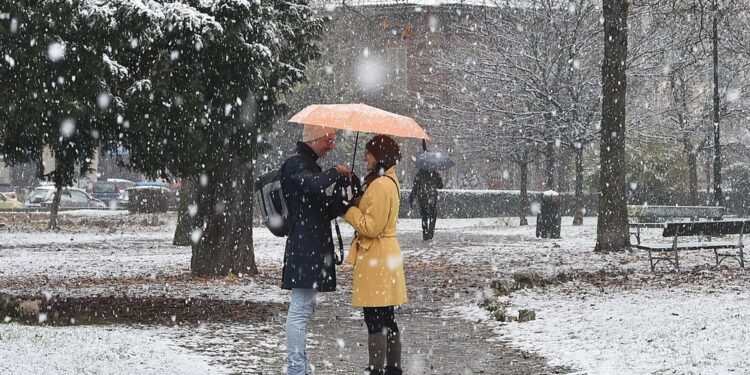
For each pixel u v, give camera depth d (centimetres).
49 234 3152
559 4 3503
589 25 3478
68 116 1003
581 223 3516
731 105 3875
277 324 1043
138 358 759
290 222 659
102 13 989
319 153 690
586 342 880
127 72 1033
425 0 5066
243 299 1289
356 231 686
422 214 2636
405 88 5050
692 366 710
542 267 1730
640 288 1301
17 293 1338
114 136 1091
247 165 1633
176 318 1072
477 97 3659
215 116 1146
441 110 3959
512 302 1209
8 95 984
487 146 3659
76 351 758
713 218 2612
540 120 3478
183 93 1070
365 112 690
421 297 1323
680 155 4231
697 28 3241
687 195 4259
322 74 4188
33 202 5225
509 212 4728
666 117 3712
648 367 730
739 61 3766
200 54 1090
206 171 1193
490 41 3625
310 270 656
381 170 691
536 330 982
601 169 2064
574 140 3469
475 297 1306
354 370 778
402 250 2256
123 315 1084
